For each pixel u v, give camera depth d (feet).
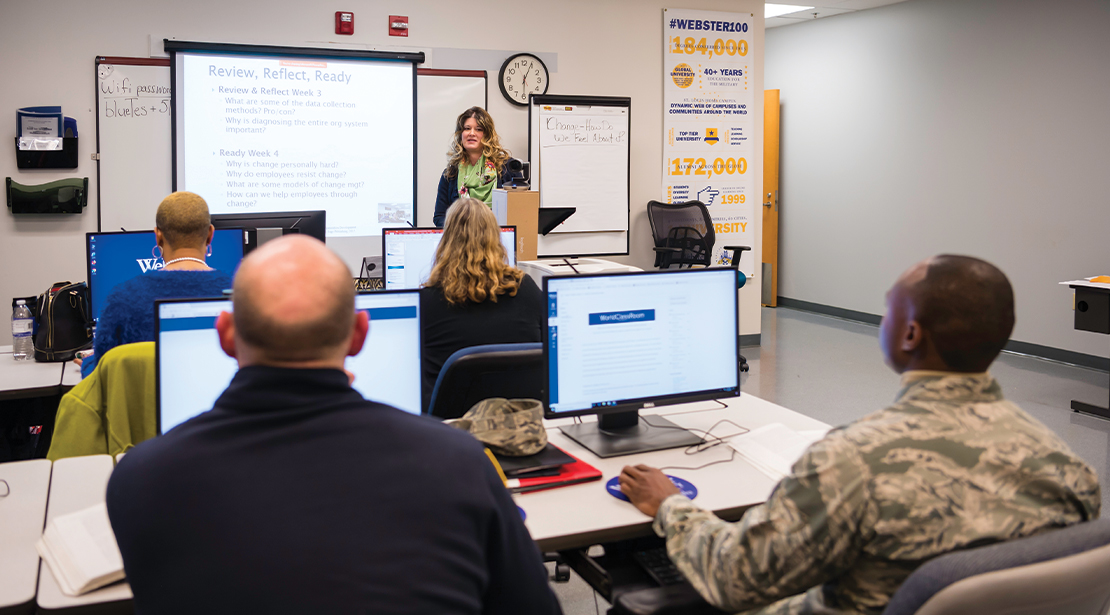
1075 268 17.83
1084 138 17.39
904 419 3.56
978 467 3.43
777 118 26.02
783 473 5.39
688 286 6.04
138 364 5.67
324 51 16.01
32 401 8.70
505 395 6.66
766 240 26.66
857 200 23.56
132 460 2.89
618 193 18.34
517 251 12.57
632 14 18.26
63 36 14.66
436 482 2.90
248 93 15.72
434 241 11.03
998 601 3.04
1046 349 18.65
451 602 2.81
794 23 25.23
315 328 2.99
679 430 6.18
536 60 17.51
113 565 3.90
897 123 21.99
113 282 8.57
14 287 14.94
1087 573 3.16
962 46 19.95
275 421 2.89
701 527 4.14
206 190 15.69
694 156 19.19
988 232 19.71
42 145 14.60
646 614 4.17
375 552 2.75
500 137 17.53
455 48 16.97
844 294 24.40
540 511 4.80
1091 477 3.59
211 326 4.95
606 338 5.83
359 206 16.71
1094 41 17.06
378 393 5.43
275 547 2.71
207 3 15.37
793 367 17.99
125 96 15.10
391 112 16.67
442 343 7.63
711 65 19.04
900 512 3.37
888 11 21.95
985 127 19.54
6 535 4.38
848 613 3.62
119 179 15.25
